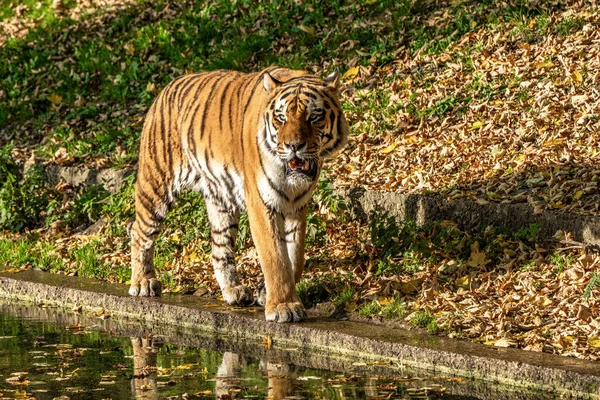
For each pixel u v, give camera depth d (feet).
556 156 42.80
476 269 37.88
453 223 41.01
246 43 65.05
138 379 30.04
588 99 46.21
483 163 44.39
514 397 27.71
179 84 39.91
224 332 36.37
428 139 48.42
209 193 38.63
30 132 64.49
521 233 38.73
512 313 33.86
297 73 35.70
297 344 34.17
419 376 30.22
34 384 29.45
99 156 57.52
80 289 41.42
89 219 52.19
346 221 43.78
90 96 67.05
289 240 35.76
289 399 27.58
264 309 37.27
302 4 66.95
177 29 70.28
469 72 53.16
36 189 54.85
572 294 34.09
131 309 39.32
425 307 35.35
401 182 44.73
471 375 29.89
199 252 44.80
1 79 72.28
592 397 27.35
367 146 49.73
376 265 39.65
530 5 57.16
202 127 37.78
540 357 29.55
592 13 54.03
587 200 38.75
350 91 56.08
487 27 56.85
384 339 32.24
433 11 61.31
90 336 36.29
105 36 72.90
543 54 51.67
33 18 79.66
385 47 59.11
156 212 39.99
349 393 28.17
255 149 34.50
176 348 34.40
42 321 38.96
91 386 29.25
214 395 28.19
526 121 46.44
